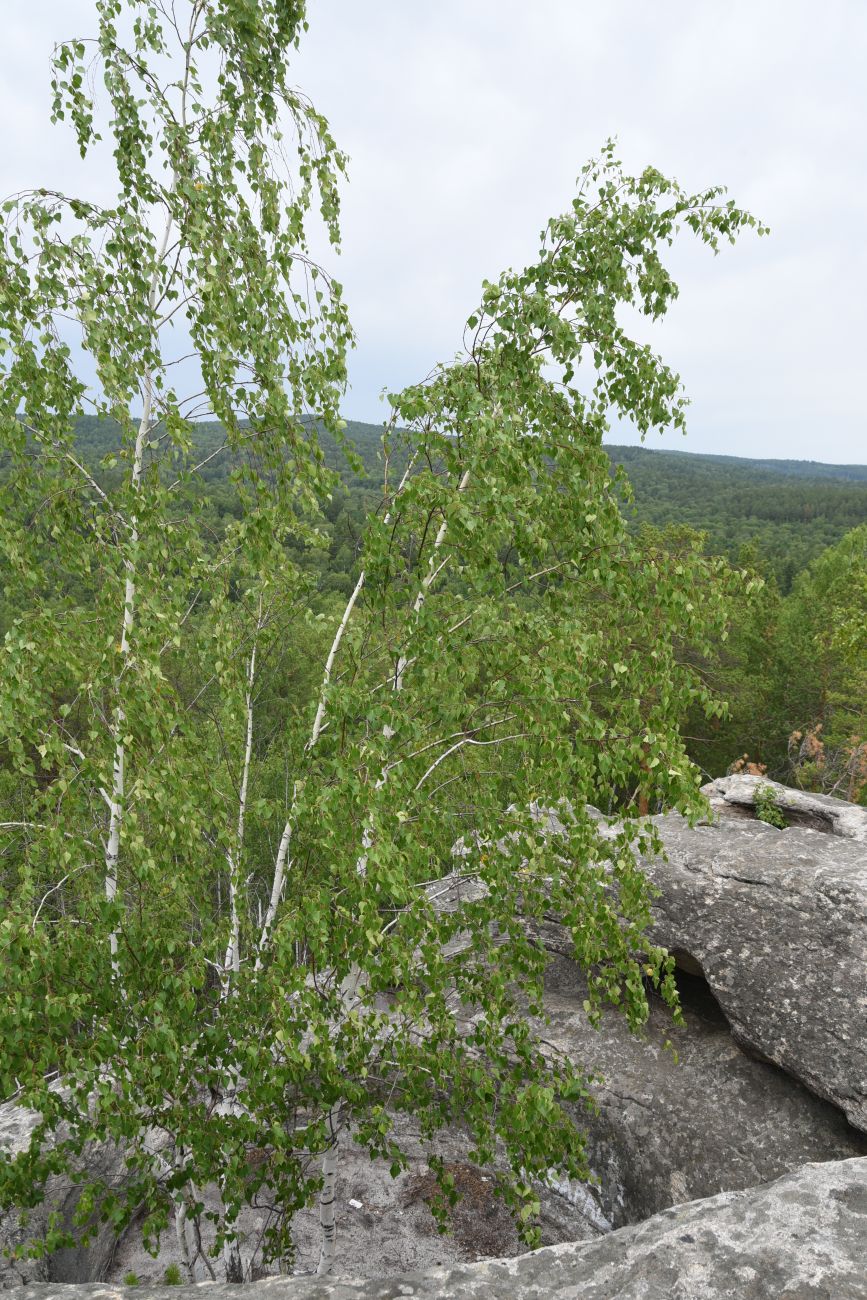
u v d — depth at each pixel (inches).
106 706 224.4
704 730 1179.3
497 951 226.8
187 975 194.1
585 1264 129.5
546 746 200.7
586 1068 368.5
